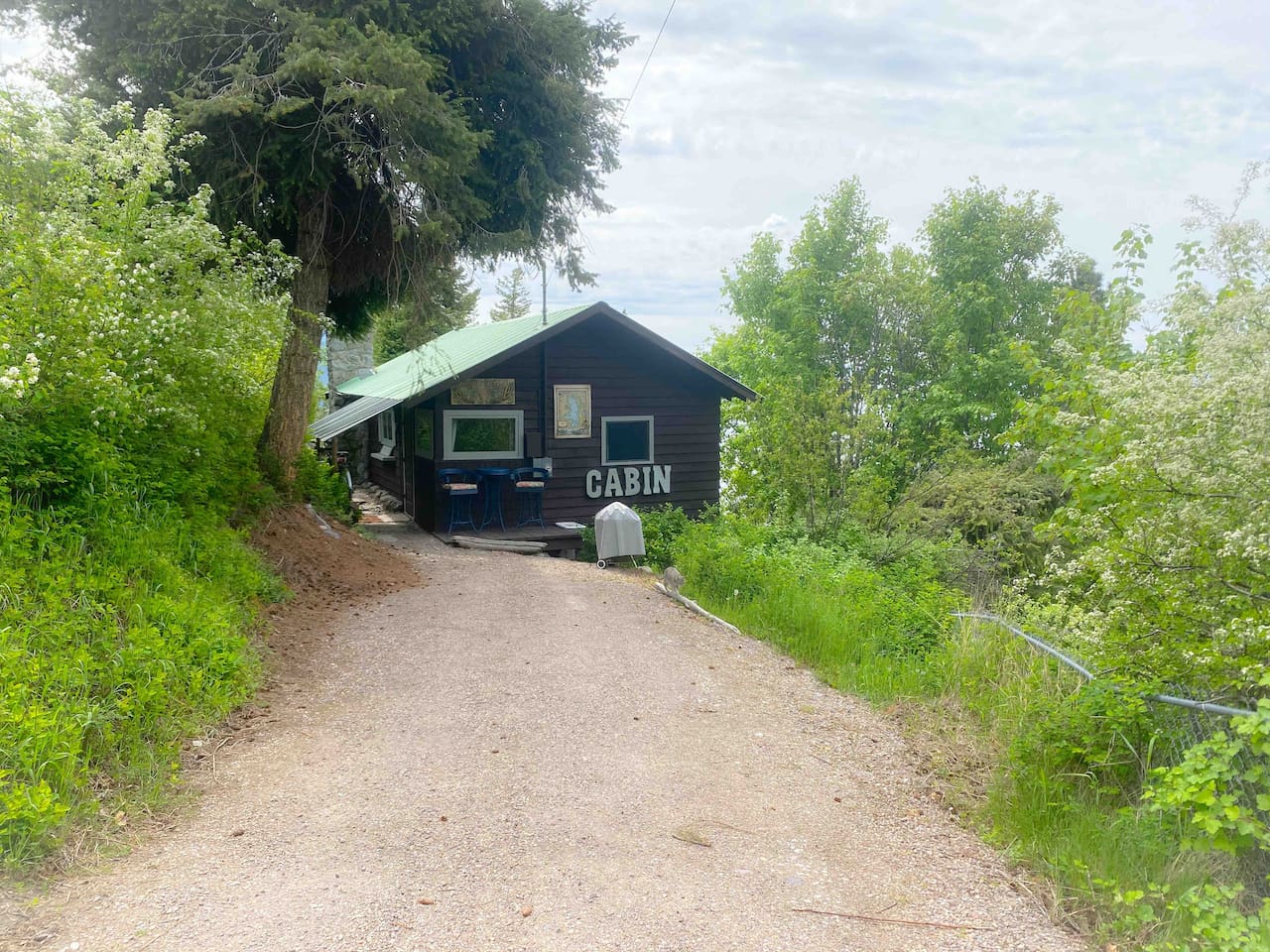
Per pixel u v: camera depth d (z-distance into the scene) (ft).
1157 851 13.09
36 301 19.26
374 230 37.91
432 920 10.96
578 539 50.80
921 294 85.10
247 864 12.12
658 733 18.45
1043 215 84.99
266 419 36.63
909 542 45.16
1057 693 19.12
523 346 48.37
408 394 48.80
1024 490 49.67
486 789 15.02
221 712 17.29
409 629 25.55
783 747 18.21
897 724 20.02
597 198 39.99
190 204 25.44
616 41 38.32
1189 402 13.69
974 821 15.07
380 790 14.76
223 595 22.54
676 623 28.60
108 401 20.85
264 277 31.81
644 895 11.89
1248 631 12.84
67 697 14.64
